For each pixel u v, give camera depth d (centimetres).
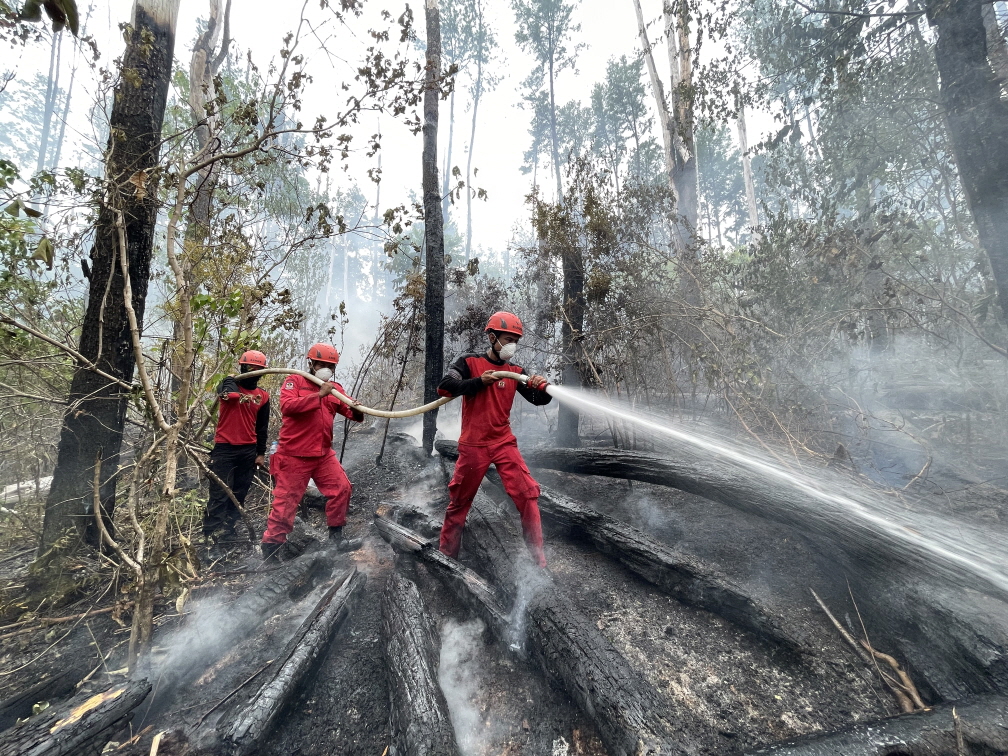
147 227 323
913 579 227
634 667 220
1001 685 177
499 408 301
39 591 270
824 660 217
